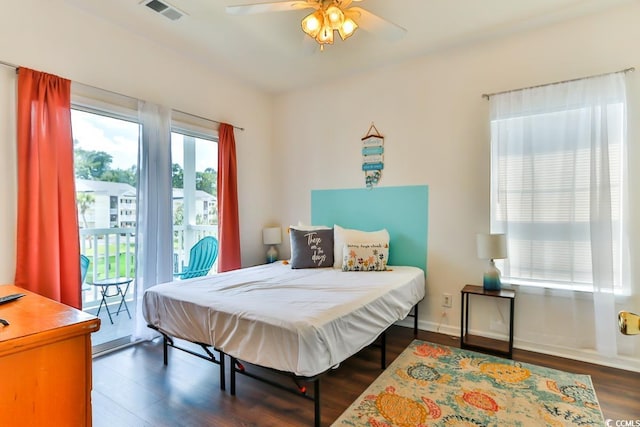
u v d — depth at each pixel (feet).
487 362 7.89
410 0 7.47
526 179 8.55
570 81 8.02
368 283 8.11
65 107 7.58
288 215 13.60
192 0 7.62
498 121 8.93
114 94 8.66
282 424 5.58
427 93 10.32
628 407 6.05
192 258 11.11
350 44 9.53
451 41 9.36
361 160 11.62
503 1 7.52
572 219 8.04
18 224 6.97
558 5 7.66
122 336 8.98
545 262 8.40
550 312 8.45
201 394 6.52
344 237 10.55
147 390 6.66
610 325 7.51
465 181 9.75
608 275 7.51
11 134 7.02
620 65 7.69
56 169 7.38
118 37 8.75
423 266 10.48
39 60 7.36
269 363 5.39
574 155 7.98
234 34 9.12
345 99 12.01
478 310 9.59
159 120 9.49
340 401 6.28
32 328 3.16
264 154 13.65
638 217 7.48
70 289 7.59
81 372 3.37
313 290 7.39
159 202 9.45
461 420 5.65
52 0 7.55
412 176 10.64
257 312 5.78
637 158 7.45
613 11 7.76
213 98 11.41
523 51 8.83
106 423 5.59
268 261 13.15
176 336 6.98
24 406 2.96
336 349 5.69
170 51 10.03
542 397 6.37
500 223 8.89
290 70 11.41
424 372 7.39
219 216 11.45
